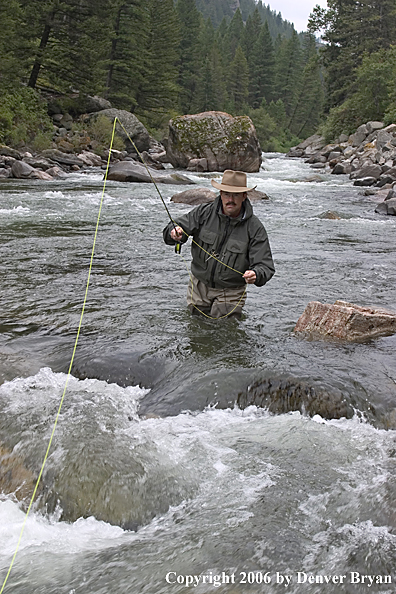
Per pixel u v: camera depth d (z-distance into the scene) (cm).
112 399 355
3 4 2677
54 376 385
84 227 980
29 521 250
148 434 312
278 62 10994
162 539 232
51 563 219
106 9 3222
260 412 351
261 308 545
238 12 13612
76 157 2444
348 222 1166
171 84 4966
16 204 1231
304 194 1733
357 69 4747
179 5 7375
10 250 768
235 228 467
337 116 4412
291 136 9156
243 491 263
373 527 237
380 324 480
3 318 495
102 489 262
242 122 2839
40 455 285
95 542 235
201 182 2102
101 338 448
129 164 2028
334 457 294
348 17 5509
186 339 448
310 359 409
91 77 3344
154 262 727
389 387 366
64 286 602
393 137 2894
